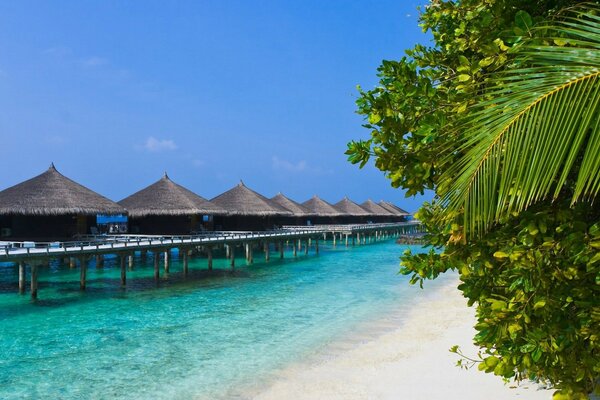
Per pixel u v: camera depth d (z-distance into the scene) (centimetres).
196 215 3481
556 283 325
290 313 1592
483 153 244
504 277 354
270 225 4381
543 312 327
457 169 288
